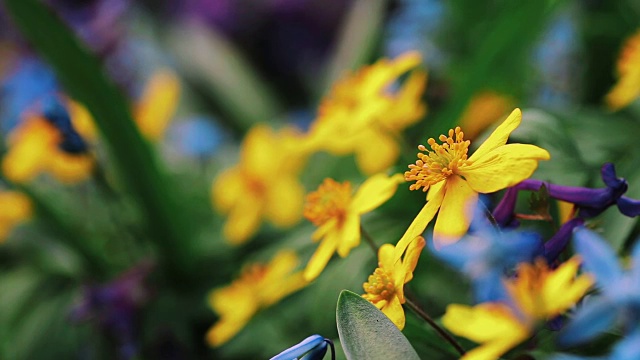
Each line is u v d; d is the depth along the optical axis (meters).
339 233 0.22
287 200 0.38
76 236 0.40
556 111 0.32
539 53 0.40
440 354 0.21
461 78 0.37
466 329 0.18
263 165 0.38
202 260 0.40
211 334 0.29
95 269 0.41
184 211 0.41
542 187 0.20
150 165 0.36
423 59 0.41
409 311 0.22
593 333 0.17
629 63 0.28
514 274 0.18
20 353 0.38
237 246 0.41
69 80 0.34
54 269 0.41
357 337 0.18
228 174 0.39
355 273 0.30
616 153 0.29
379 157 0.32
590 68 0.39
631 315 0.17
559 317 0.18
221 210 0.41
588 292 0.19
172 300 0.37
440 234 0.18
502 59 0.33
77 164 0.37
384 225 0.30
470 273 0.18
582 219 0.19
